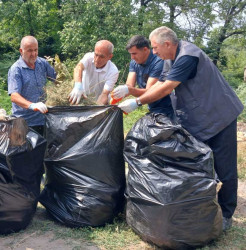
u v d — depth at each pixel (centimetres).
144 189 304
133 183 315
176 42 331
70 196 340
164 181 299
